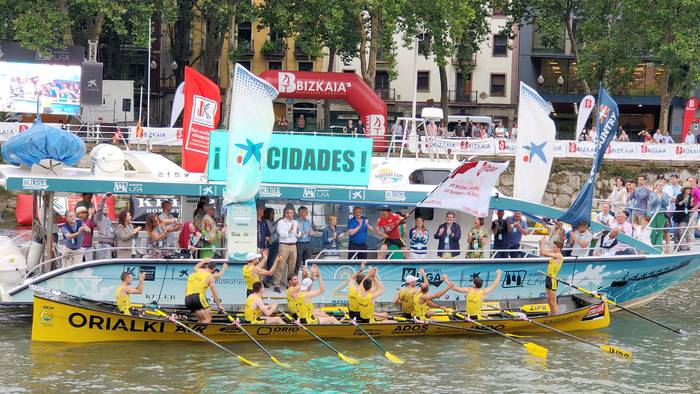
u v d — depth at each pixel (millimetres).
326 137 29375
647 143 57156
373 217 31391
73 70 61688
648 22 63562
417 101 86188
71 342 27453
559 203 57375
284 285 29891
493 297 30844
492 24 85375
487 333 30266
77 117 62844
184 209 31203
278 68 84750
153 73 83875
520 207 30891
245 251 28219
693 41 62344
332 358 27156
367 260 29391
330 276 29484
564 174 57281
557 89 85000
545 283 31172
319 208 30812
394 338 29359
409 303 29203
